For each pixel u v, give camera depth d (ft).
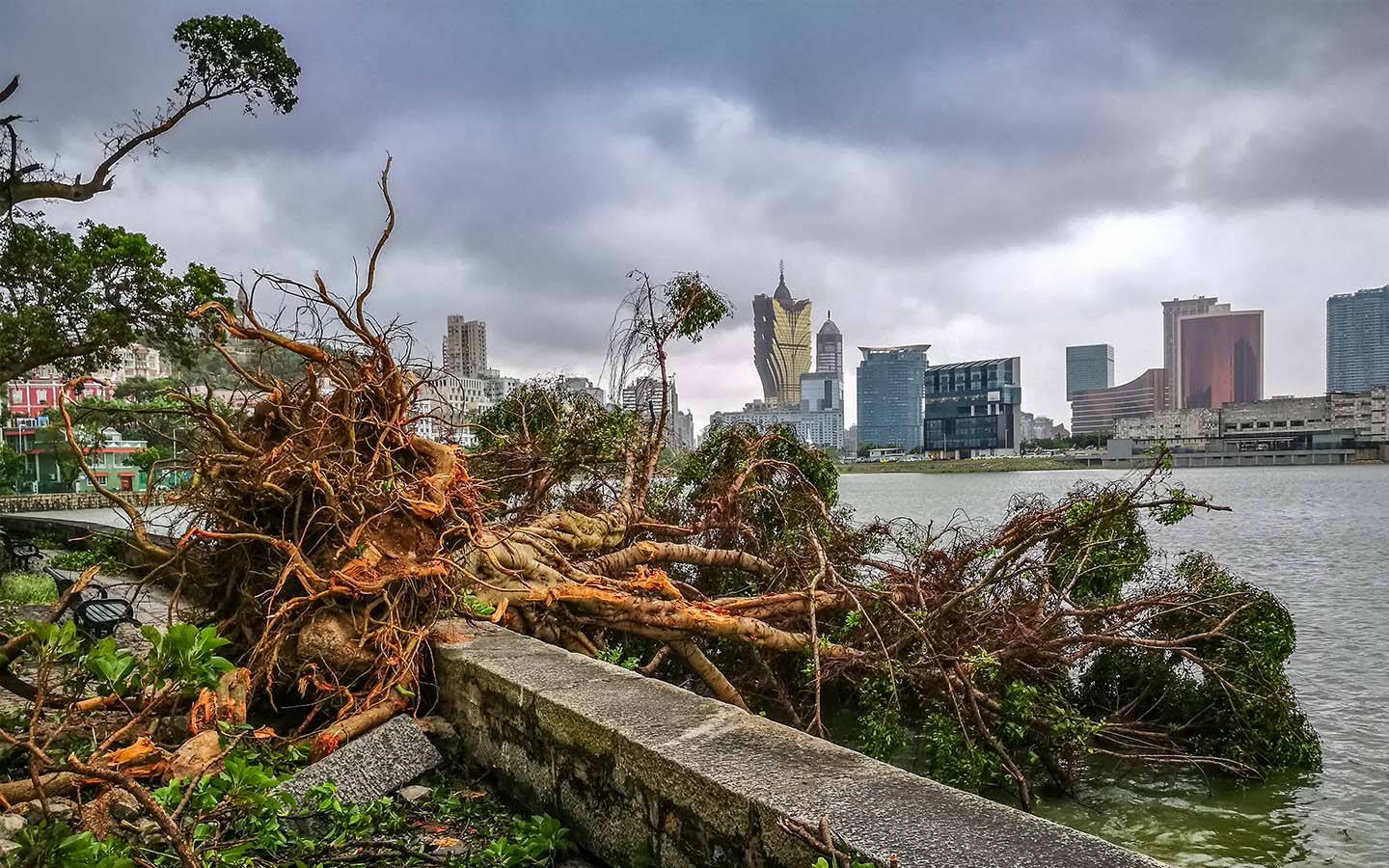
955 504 167.84
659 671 33.12
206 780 12.99
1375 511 169.48
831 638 29.01
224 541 21.12
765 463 34.96
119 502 20.52
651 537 35.96
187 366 45.98
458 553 22.77
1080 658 28.25
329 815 13.79
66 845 8.91
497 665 16.37
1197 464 540.52
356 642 18.12
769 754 11.62
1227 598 28.55
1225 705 28.30
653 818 11.82
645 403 35.50
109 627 24.06
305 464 19.31
